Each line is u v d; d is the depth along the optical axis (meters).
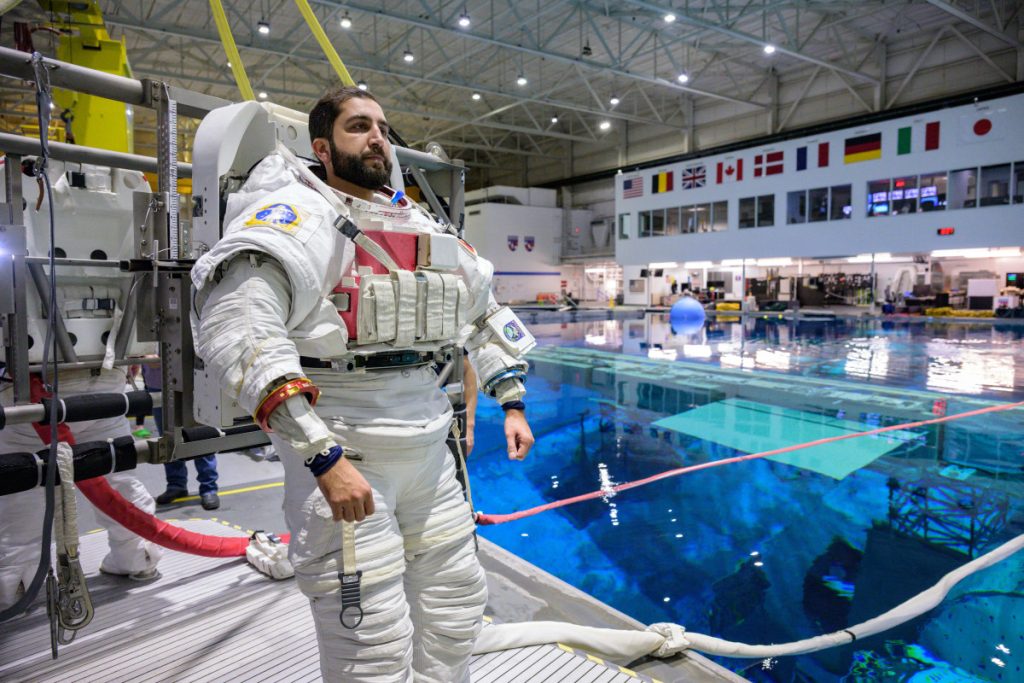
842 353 11.27
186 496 3.38
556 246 32.50
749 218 23.39
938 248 18.97
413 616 1.31
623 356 11.08
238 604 2.16
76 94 4.59
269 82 22.52
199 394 1.38
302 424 1.02
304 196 1.19
